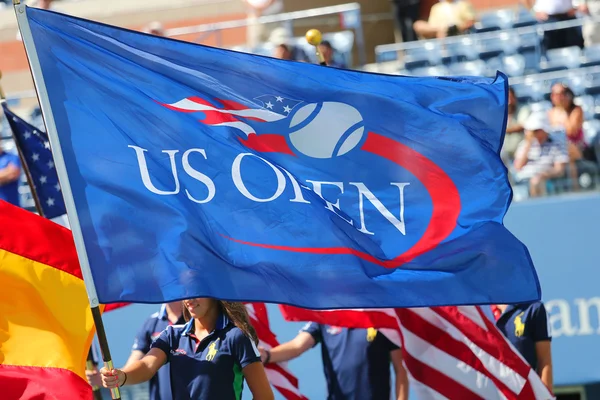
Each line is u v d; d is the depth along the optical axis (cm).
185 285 1714
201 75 1800
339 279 1778
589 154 3469
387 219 1844
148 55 1783
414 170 1852
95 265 1708
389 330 2492
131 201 1730
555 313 3192
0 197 3397
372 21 4688
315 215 1789
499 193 1858
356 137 1850
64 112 1738
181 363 1938
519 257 1834
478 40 4122
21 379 1783
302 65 1834
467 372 2397
